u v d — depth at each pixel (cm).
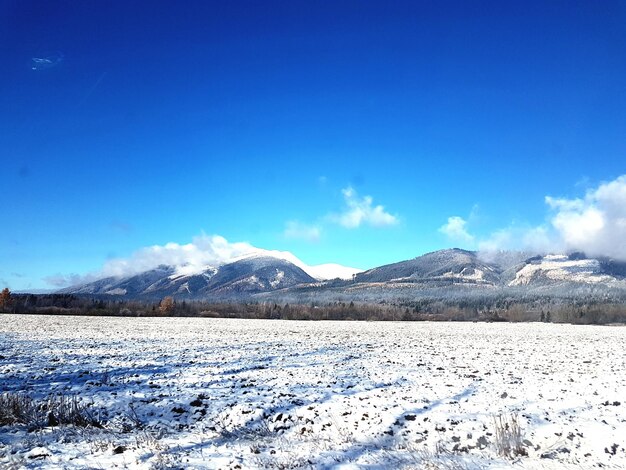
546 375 2011
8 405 1205
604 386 1673
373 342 4234
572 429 1056
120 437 1055
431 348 3616
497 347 3778
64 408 1219
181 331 5725
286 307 15938
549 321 13125
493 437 1017
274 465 848
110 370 2067
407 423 1165
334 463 857
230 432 1110
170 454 916
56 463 843
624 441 963
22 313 11712
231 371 2109
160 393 1547
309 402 1424
